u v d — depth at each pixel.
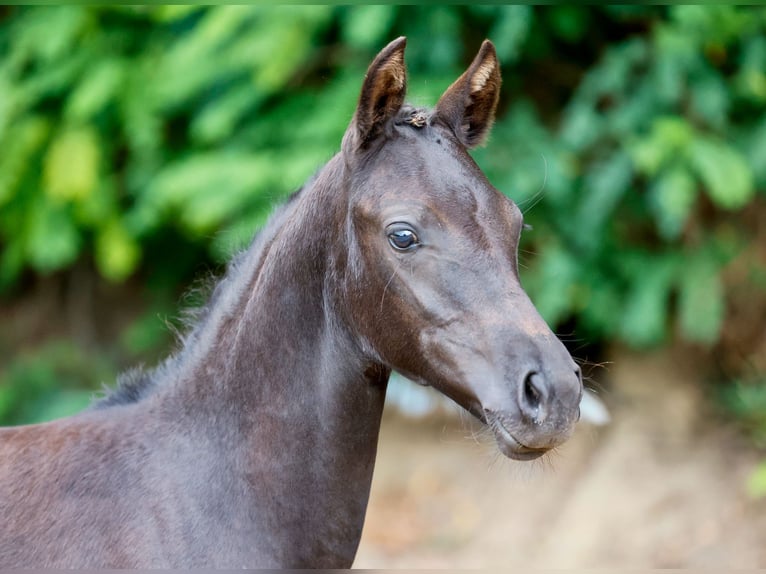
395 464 12.26
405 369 4.24
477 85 4.62
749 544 9.75
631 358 11.52
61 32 10.95
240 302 4.58
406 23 10.10
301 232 4.43
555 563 10.41
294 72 10.79
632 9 10.34
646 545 10.16
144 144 10.93
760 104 10.20
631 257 10.42
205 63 10.42
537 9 10.38
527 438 3.84
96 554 4.17
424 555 10.81
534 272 10.22
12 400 12.66
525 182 9.62
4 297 14.20
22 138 11.35
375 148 4.29
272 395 4.38
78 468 4.36
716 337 10.30
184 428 4.46
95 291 13.98
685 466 10.71
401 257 4.10
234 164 10.05
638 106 9.87
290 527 4.35
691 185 9.40
